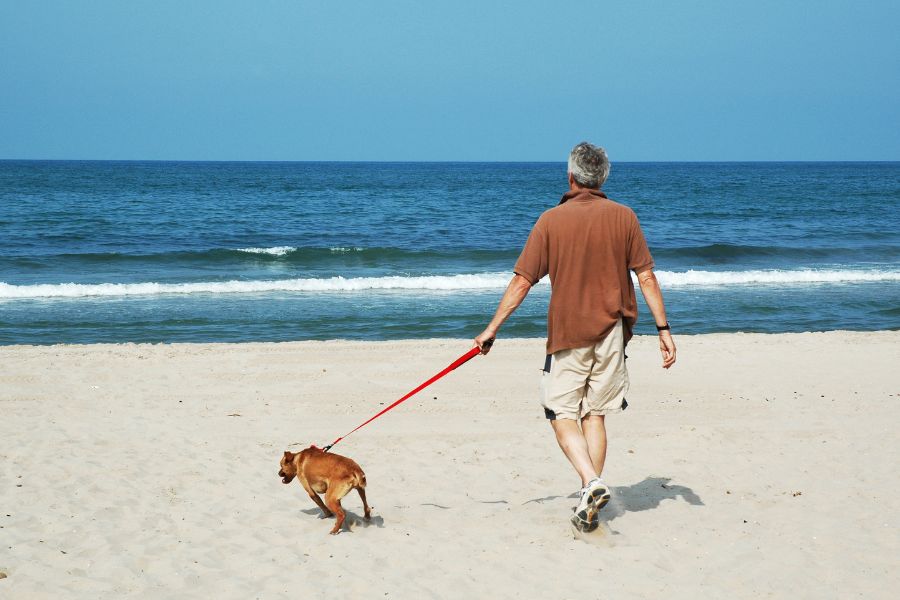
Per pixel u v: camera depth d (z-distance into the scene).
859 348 12.12
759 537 4.86
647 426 7.79
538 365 10.77
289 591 4.21
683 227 38.00
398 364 10.87
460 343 12.59
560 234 4.60
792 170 186.88
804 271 23.17
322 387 9.55
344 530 5.12
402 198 63.28
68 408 8.52
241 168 197.38
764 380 9.87
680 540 4.82
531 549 4.71
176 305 17.77
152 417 8.20
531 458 6.80
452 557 4.62
